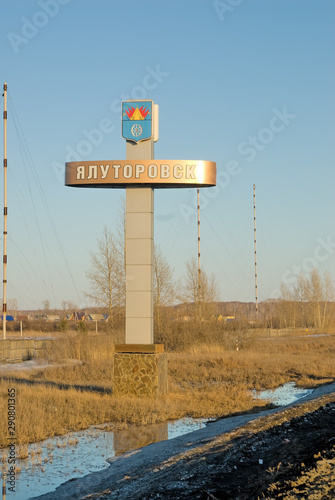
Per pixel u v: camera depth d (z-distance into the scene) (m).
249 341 46.31
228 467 9.48
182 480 8.90
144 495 8.30
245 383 24.17
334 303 112.12
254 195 62.06
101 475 10.04
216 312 71.69
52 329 76.62
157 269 52.75
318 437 11.39
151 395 18.73
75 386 21.88
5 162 37.12
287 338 67.25
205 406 17.67
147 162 19.05
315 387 22.94
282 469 9.04
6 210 37.66
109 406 16.91
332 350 45.38
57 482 9.68
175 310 58.25
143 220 19.44
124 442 12.84
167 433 13.88
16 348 35.75
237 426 13.52
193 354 39.41
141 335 19.19
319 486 7.75
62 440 12.91
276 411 15.55
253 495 7.83
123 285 52.44
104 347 36.66
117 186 19.75
